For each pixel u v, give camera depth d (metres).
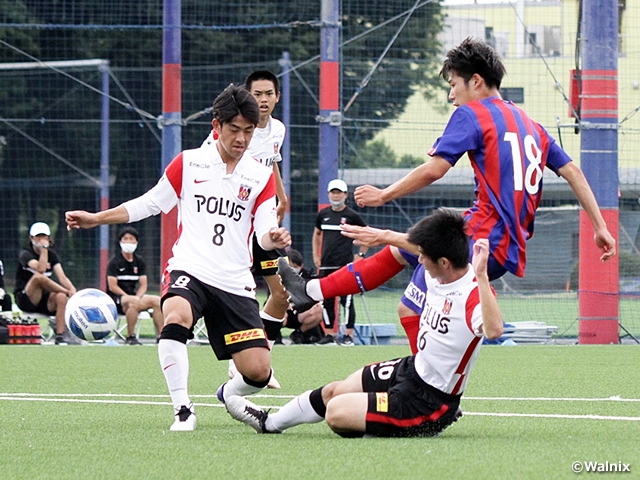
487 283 17.92
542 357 43.50
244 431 20.78
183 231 21.62
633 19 66.69
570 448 17.72
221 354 21.55
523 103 76.12
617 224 55.44
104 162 94.44
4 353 44.56
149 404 26.27
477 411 24.47
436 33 92.38
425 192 79.88
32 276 52.69
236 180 21.36
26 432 20.47
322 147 58.69
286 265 21.08
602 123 55.22
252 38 112.56
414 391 18.97
